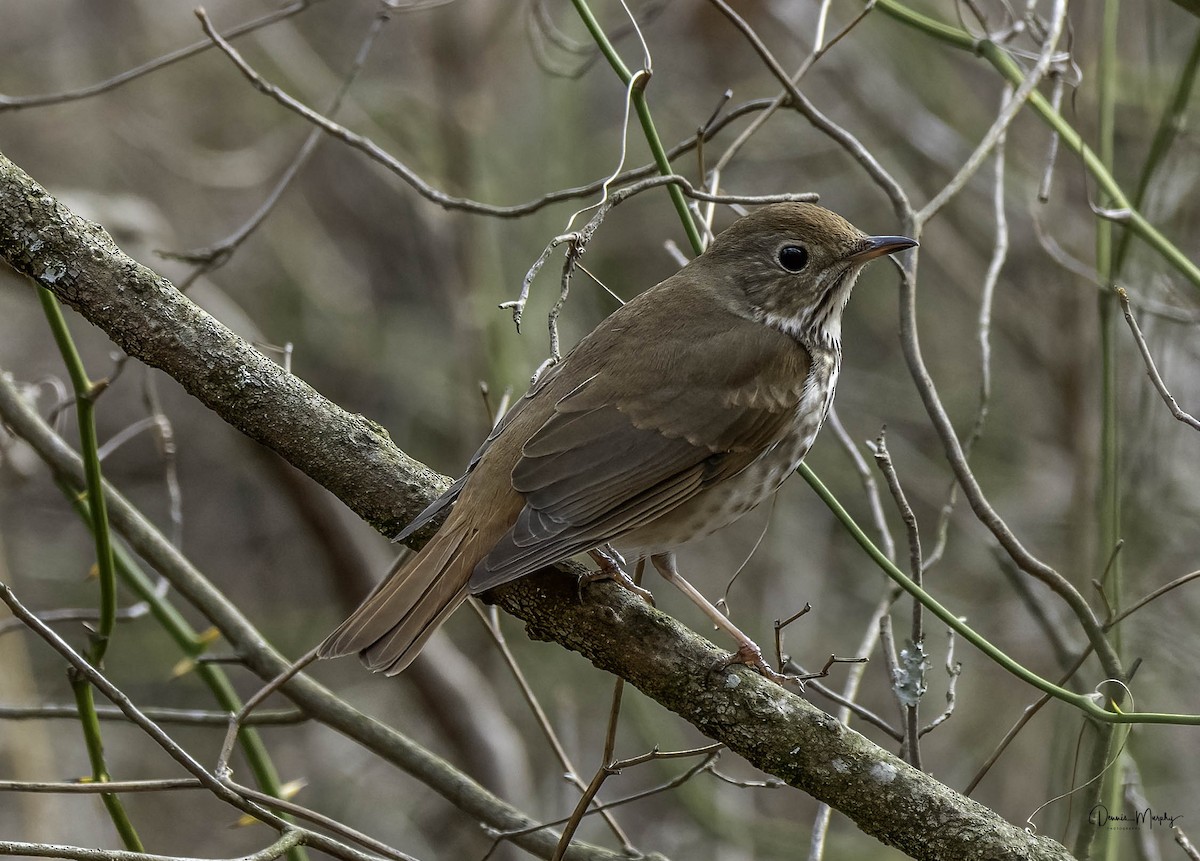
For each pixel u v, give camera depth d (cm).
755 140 1446
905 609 1374
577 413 730
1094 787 702
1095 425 1226
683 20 1399
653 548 766
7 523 1469
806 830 1264
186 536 1552
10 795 1231
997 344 1454
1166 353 1029
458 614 1437
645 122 708
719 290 795
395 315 1524
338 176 1525
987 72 1383
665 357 757
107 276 678
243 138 1519
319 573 1575
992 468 1412
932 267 1470
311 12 1496
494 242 1388
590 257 1439
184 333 682
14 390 851
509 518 691
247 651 833
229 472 1570
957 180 784
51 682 1412
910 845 607
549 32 1111
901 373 1477
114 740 1415
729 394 753
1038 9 1188
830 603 1396
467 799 802
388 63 1475
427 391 1488
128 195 1349
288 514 1577
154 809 1393
